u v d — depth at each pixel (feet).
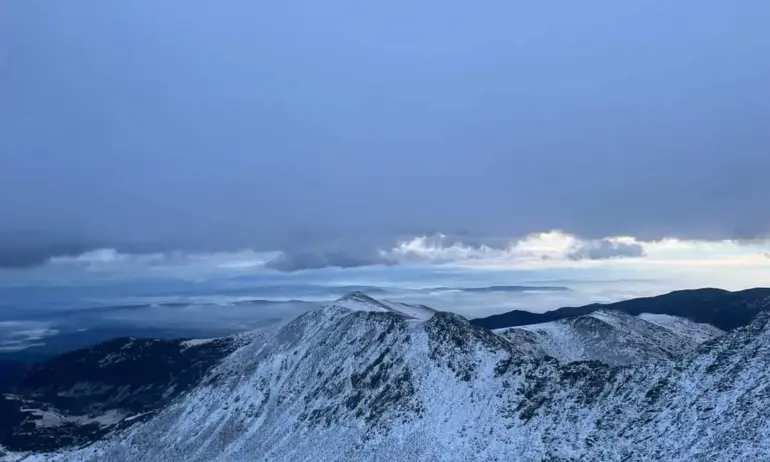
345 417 447.01
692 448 289.74
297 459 427.33
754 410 289.12
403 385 443.73
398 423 412.77
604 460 313.73
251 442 478.59
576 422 350.23
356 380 478.59
